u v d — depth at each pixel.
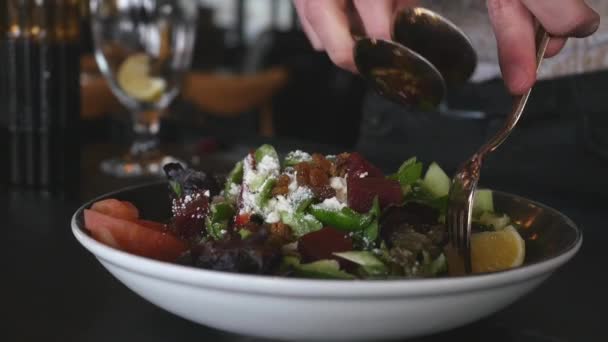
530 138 1.74
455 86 1.13
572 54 1.65
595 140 1.64
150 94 1.89
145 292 0.77
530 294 1.02
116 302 0.96
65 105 1.59
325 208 0.90
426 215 0.96
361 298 0.68
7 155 1.60
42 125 1.57
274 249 0.78
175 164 1.09
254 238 0.78
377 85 1.14
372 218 0.88
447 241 0.92
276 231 0.88
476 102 1.79
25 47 1.54
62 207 1.46
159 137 2.18
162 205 1.09
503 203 1.09
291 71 4.84
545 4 0.93
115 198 1.03
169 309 0.77
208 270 0.69
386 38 1.16
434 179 1.08
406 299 0.69
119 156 1.98
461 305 0.72
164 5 1.87
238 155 1.95
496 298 0.74
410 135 1.93
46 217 1.38
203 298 0.71
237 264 0.76
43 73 1.55
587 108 1.65
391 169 1.76
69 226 1.32
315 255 0.82
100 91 2.22
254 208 0.94
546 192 1.71
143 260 0.73
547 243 0.96
